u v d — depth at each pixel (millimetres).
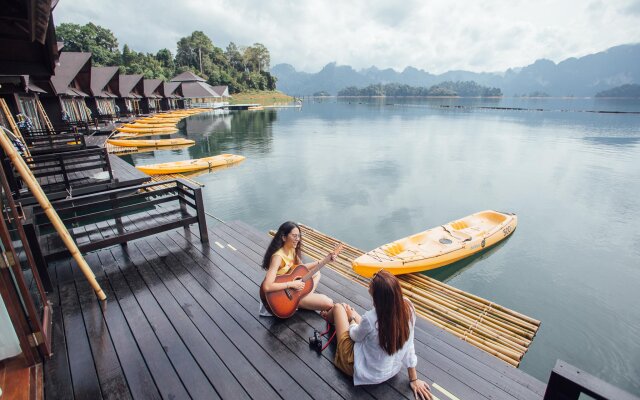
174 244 5297
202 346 3084
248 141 25797
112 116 28844
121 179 9742
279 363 2883
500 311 5410
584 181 15383
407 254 7172
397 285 2311
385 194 13336
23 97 15930
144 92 38844
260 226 10000
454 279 7617
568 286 7371
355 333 2547
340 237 9430
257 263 4727
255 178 15336
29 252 3023
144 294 3906
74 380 2701
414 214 11273
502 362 3012
